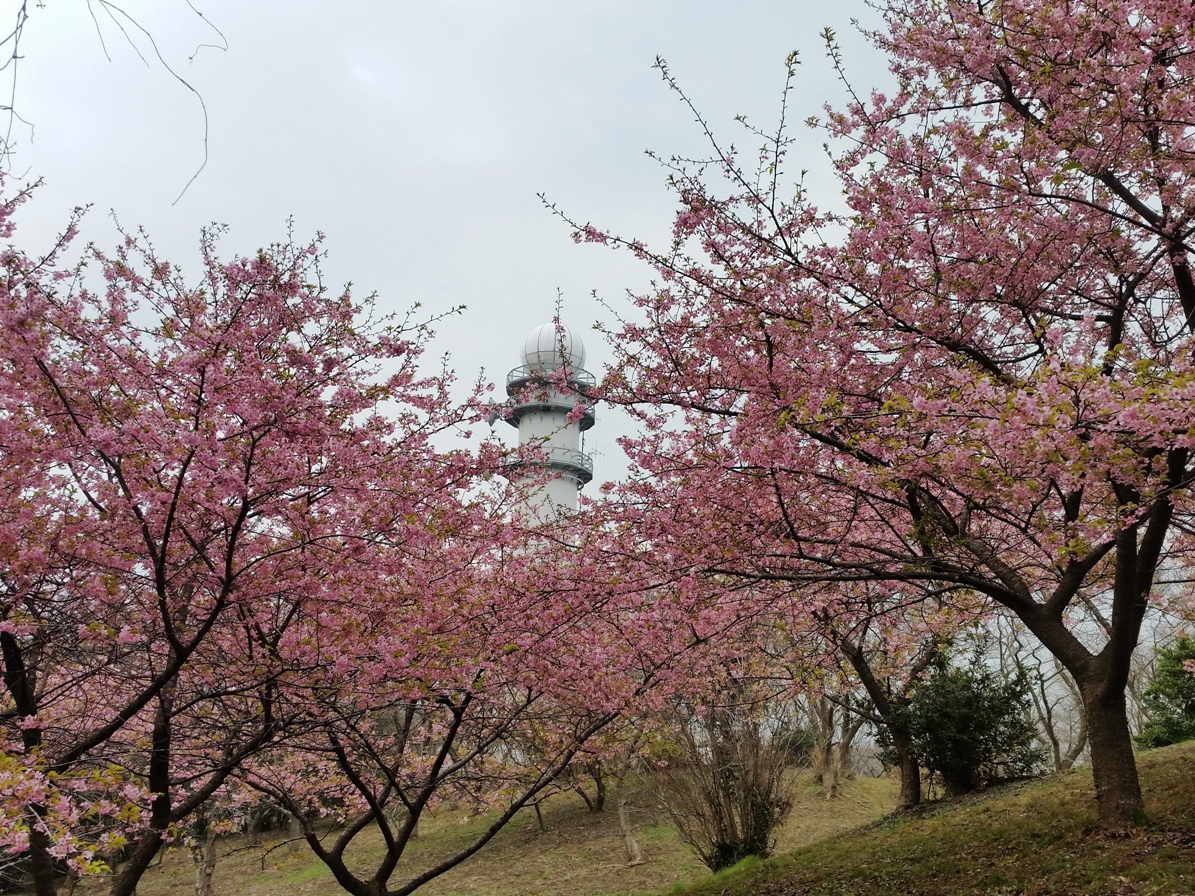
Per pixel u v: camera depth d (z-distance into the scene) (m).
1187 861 6.32
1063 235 6.89
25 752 5.03
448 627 7.38
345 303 6.05
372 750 8.09
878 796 21.31
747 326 6.98
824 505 8.13
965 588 8.19
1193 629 15.92
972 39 6.93
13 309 4.48
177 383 5.78
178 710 6.35
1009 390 5.25
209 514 5.72
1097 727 7.67
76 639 6.00
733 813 13.44
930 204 6.84
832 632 11.10
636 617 8.56
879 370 7.34
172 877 20.48
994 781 14.19
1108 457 4.87
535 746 10.23
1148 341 8.17
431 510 6.93
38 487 5.82
